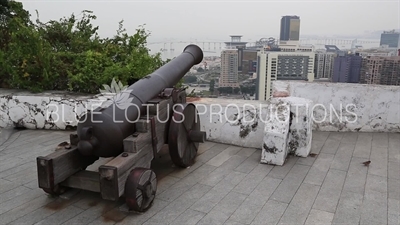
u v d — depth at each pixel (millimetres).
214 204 3016
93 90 5930
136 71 6059
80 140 2795
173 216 2812
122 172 2660
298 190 3283
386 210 2891
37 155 4336
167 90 3652
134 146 2863
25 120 5562
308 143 4176
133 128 3059
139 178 2738
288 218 2770
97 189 2926
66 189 3197
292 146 4203
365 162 3930
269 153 3955
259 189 3311
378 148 4477
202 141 3803
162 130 3457
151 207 2965
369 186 3355
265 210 2900
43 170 2787
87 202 3059
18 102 5527
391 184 3398
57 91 6039
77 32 7531
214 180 3537
